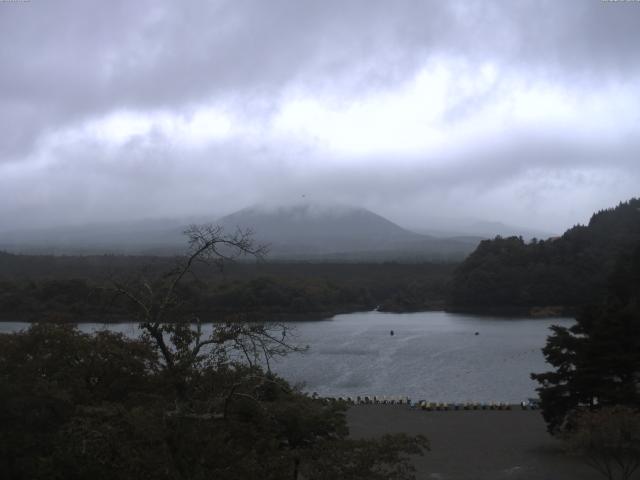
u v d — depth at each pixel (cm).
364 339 11419
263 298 12675
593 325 3947
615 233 19462
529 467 3572
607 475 3206
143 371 2447
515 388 6831
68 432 1714
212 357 1886
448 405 5388
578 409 3744
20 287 9512
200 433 1652
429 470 3531
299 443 2327
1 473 2195
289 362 8519
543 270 17612
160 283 1956
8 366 2445
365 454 1878
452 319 16012
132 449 1595
